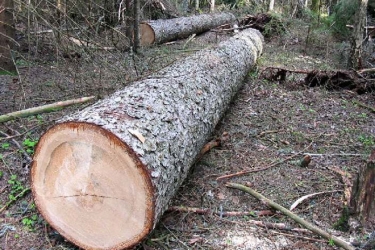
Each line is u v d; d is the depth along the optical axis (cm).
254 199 300
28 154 328
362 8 643
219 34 1044
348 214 260
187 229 259
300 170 348
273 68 626
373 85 580
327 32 915
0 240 239
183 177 270
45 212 235
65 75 514
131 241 223
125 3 709
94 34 563
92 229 227
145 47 798
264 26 988
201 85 349
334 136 427
